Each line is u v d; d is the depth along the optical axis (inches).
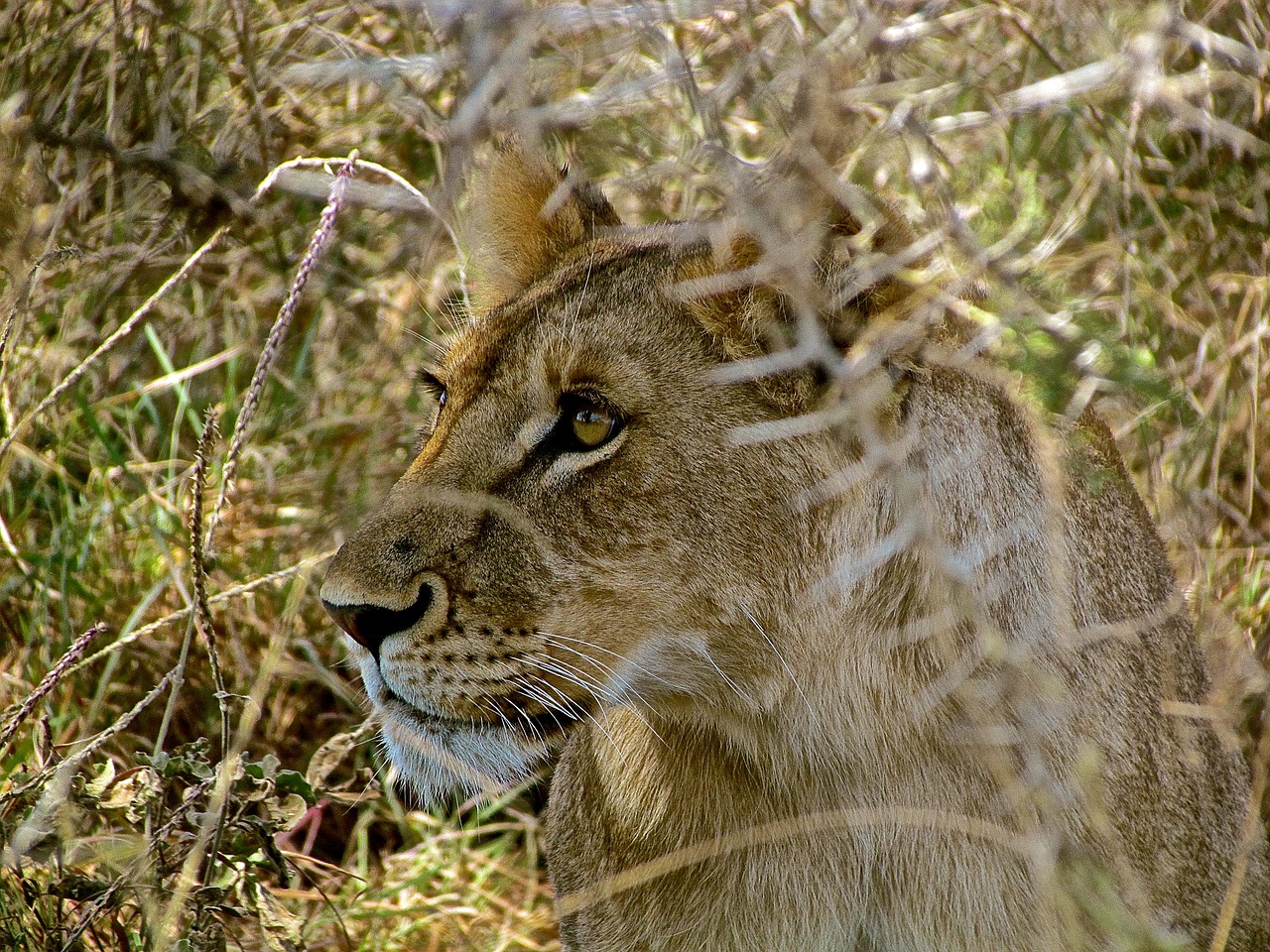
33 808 250.1
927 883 235.0
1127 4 296.0
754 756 240.2
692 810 243.3
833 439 227.9
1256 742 299.9
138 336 400.8
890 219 222.2
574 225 275.1
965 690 225.3
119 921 262.7
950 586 224.1
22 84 368.2
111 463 380.8
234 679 355.3
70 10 374.6
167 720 253.4
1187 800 241.1
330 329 408.2
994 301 231.5
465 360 245.9
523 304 245.6
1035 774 224.1
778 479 229.0
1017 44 342.3
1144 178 375.2
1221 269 375.9
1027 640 230.4
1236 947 250.1
